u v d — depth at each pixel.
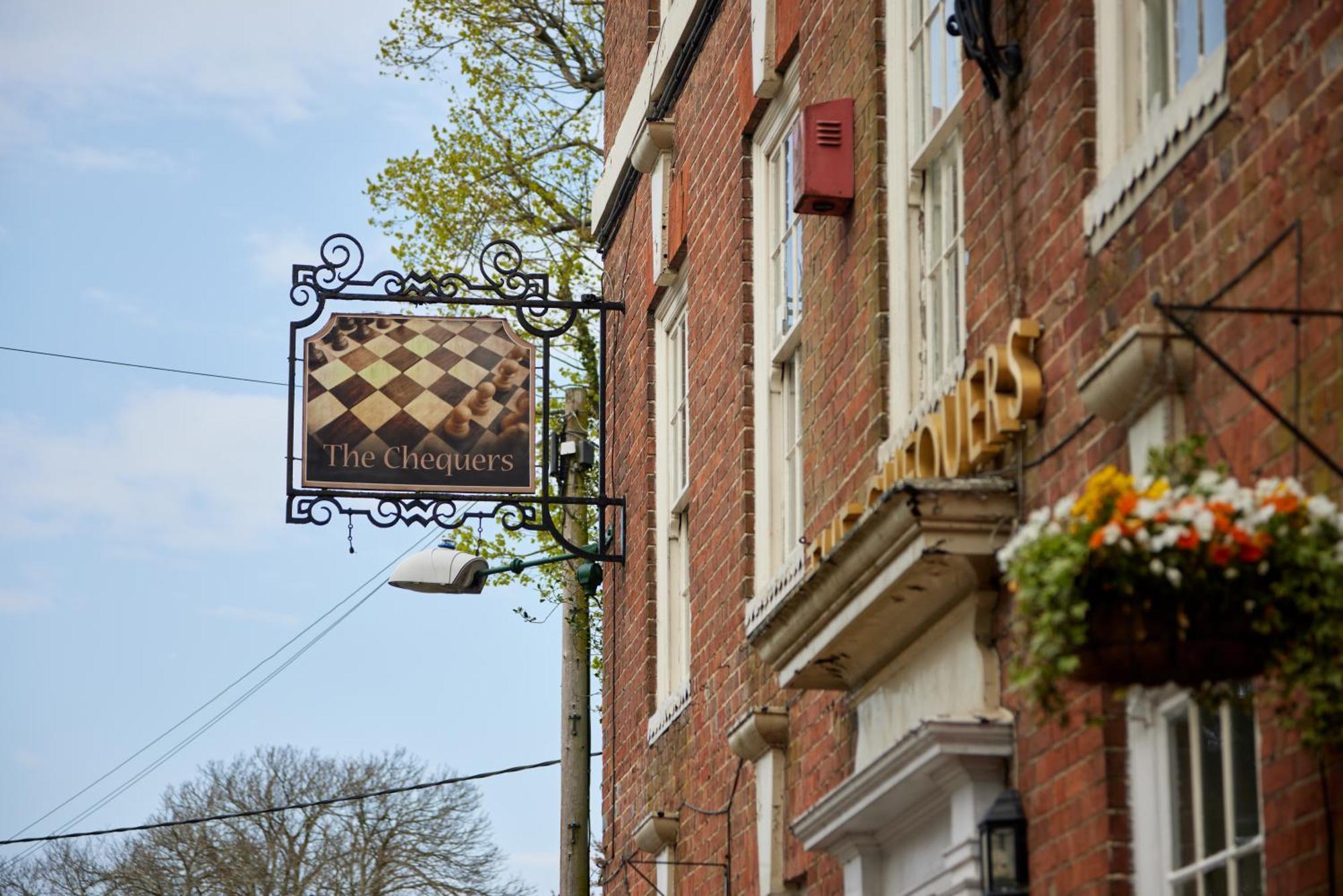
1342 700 4.96
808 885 10.28
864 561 7.84
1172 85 6.77
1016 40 7.91
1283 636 5.06
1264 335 5.80
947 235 8.98
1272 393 5.72
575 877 18.52
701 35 13.56
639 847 14.09
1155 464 5.39
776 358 11.80
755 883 11.13
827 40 10.64
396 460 14.25
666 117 14.66
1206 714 6.20
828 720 9.93
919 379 9.21
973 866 7.55
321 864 38.03
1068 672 5.28
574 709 18.86
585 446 16.30
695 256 13.61
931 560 7.46
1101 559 5.14
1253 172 5.93
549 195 23.05
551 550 20.05
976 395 7.73
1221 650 5.10
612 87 16.84
